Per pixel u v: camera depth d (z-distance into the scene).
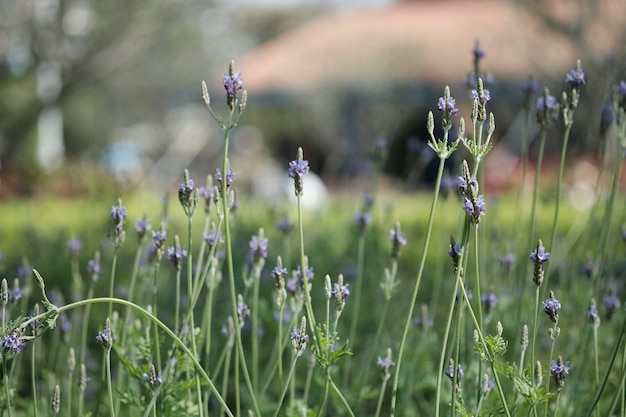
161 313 5.59
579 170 13.27
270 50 35.41
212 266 3.46
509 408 3.21
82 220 9.62
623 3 17.08
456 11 31.95
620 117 3.82
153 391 3.11
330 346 3.01
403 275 7.32
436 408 2.84
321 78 28.78
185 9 30.34
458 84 25.61
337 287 3.01
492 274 5.17
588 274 4.22
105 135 43.78
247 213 8.01
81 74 29.03
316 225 8.44
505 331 4.44
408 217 11.48
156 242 3.34
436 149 2.86
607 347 4.47
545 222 9.00
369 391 4.10
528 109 4.74
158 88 45.00
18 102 29.05
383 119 28.39
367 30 31.36
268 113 34.19
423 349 4.37
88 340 5.68
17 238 9.34
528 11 19.39
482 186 4.62
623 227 4.39
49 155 34.97
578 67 3.56
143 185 24.36
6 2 27.72
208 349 3.43
